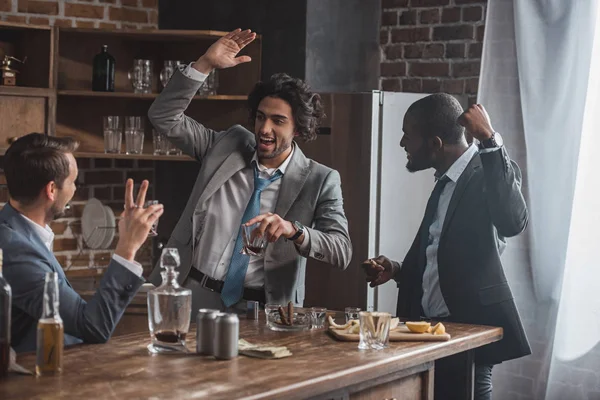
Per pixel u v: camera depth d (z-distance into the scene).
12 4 4.88
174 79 3.51
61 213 2.65
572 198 4.12
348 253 3.38
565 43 4.14
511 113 4.27
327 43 4.84
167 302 2.50
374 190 4.48
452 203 3.86
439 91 4.99
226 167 3.47
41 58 4.70
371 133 4.45
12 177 2.57
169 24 5.25
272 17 4.85
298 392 2.19
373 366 2.46
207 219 3.45
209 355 2.50
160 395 2.05
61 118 4.86
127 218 2.59
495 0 4.31
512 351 3.80
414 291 3.95
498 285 3.79
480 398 3.87
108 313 2.54
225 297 3.33
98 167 5.13
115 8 5.16
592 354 4.11
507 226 3.77
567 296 4.14
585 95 4.11
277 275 3.31
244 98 4.67
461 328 3.12
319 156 4.55
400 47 5.12
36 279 2.49
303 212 3.41
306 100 3.41
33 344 2.58
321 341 2.77
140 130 4.73
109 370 2.28
